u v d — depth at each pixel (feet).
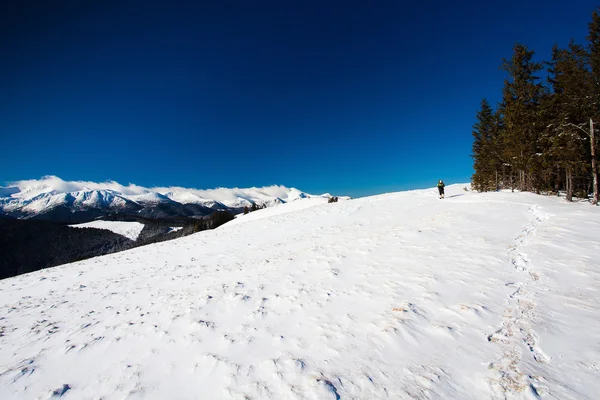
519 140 76.23
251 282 31.71
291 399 12.95
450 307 19.86
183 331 21.47
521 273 24.81
